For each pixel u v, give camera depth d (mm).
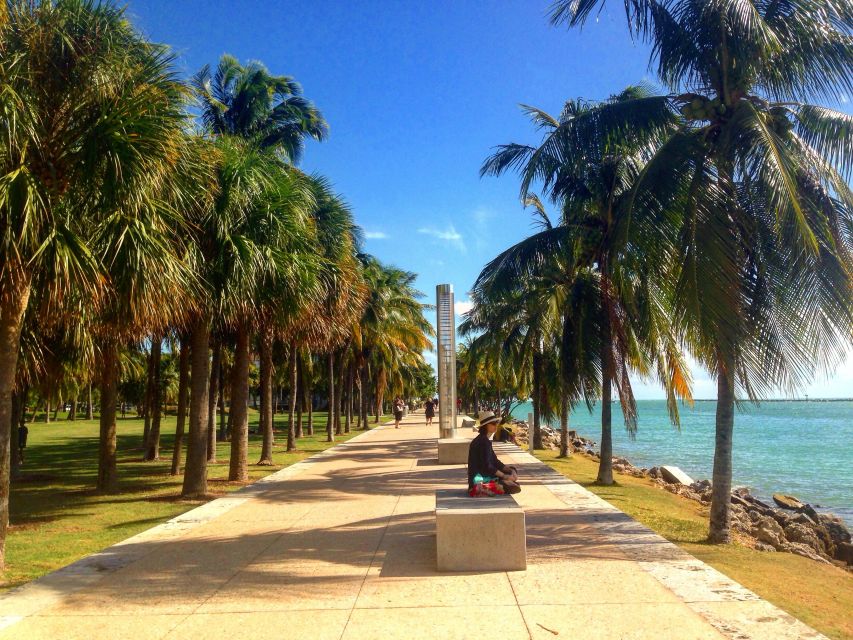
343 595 6094
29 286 7668
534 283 19391
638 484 18156
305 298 14148
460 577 6590
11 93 6875
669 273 10352
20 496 14164
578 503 11047
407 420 55094
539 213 20109
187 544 8398
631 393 15672
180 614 5680
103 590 6406
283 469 17500
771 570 8172
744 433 60969
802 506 18594
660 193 9750
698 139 10031
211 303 12445
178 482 16312
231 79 20219
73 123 7926
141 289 7758
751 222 9789
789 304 9453
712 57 10133
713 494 9961
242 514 10570
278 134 20578
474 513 6855
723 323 8859
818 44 9656
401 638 5016
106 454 14625
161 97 7891
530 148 15125
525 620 5328
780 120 9945
